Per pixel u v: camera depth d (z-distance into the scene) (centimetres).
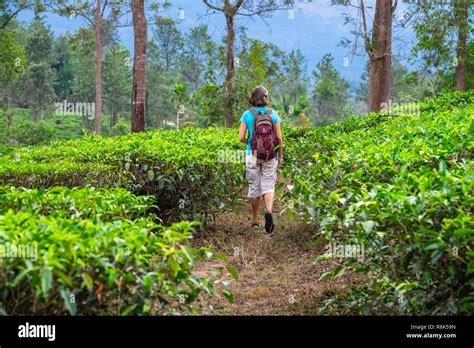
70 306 357
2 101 7644
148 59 9006
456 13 2878
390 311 500
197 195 941
